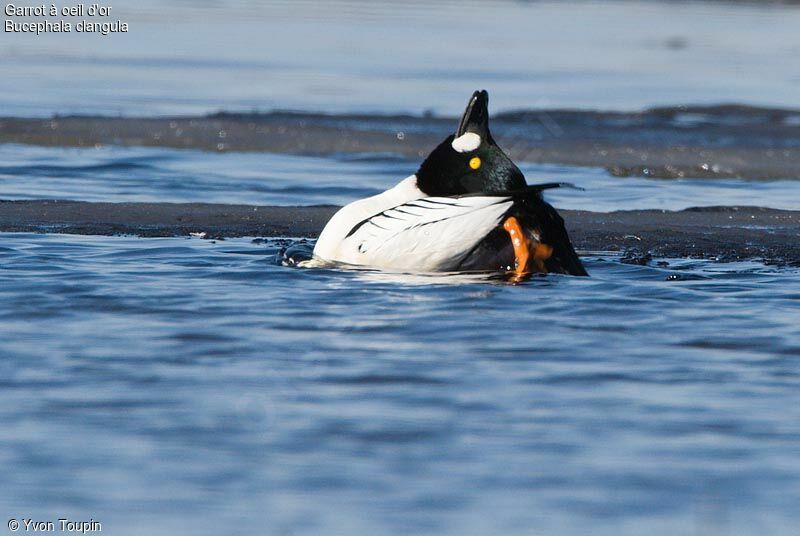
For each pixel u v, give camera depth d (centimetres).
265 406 2253
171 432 2136
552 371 2477
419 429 2155
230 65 9125
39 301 2970
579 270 3198
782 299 3112
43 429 2145
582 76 9106
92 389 2342
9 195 4788
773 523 1833
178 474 1973
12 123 6419
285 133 6550
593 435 2141
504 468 2002
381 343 2642
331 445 2084
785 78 9331
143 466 2003
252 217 4459
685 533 1800
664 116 7456
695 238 4238
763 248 4091
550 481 1959
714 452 2075
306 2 14100
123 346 2609
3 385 2358
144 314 2867
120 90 7831
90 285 3147
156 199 4844
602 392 2356
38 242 3803
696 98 8156
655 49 10931
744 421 2214
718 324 2844
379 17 12756
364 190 5200
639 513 1858
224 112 7025
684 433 2156
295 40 10606
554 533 1797
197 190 5084
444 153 3209
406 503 1884
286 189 5178
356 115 7112
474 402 2291
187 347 2606
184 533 1798
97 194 4906
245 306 2933
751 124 7300
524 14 13625
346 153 6194
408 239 3170
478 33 11581
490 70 9231
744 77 9338
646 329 2786
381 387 2364
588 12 14150
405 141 6494
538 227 3098
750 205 5144
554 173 5847
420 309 2891
